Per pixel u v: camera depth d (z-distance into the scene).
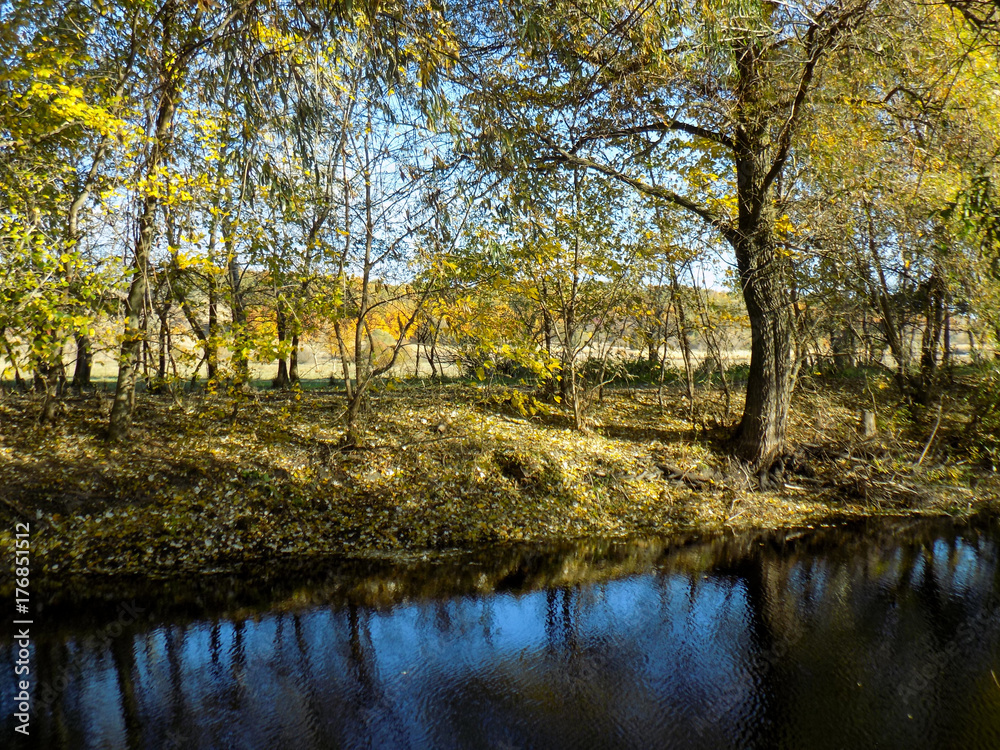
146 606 7.44
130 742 4.93
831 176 9.78
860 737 5.19
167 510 9.52
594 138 11.16
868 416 14.09
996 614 7.53
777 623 7.29
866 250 10.95
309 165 9.51
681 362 19.39
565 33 9.30
